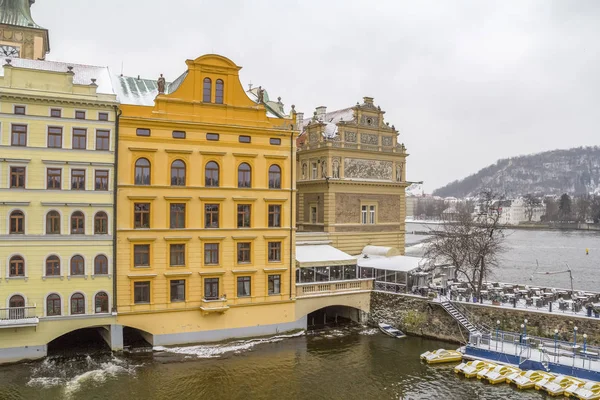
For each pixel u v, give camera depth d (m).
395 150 70.12
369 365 44.22
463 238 62.25
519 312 47.94
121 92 49.59
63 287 43.25
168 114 47.31
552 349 44.19
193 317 48.00
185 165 47.97
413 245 120.81
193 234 48.00
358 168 66.50
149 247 46.50
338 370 42.97
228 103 49.97
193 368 42.59
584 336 42.34
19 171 42.09
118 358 44.19
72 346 46.47
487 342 46.47
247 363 44.09
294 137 52.84
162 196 46.91
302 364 44.19
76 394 36.88
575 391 37.72
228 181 49.66
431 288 55.53
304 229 68.12
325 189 64.12
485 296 54.28
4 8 59.06
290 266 52.50
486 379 40.97
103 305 44.66
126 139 45.66
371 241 67.38
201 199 48.28
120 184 45.28
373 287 57.84
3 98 41.31
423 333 52.28
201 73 48.94
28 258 42.16
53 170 43.09
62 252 43.19
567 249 152.50
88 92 44.03
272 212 51.94
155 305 46.47
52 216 43.06
